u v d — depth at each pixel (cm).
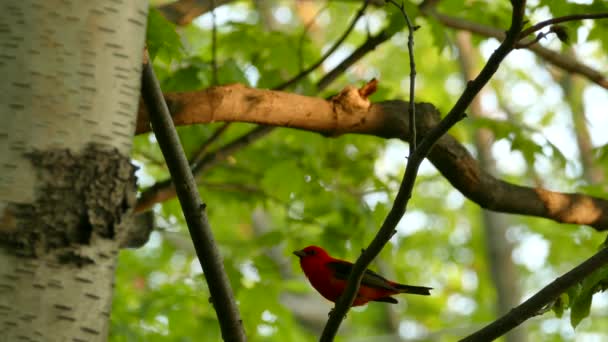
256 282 1118
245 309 1115
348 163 1203
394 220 544
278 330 1171
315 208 1134
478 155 1825
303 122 710
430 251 2405
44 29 478
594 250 1514
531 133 1127
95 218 465
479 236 2416
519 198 811
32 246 449
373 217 1120
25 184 455
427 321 2461
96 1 491
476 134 1834
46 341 442
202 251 573
